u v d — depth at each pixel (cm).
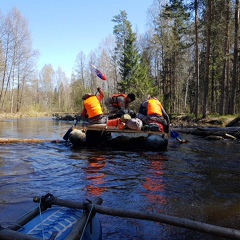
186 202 386
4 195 406
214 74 3372
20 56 4278
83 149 843
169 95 3388
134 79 3262
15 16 4122
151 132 855
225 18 2117
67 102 6950
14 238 187
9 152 772
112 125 909
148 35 4156
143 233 293
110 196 408
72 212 241
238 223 321
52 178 503
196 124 1931
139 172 553
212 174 539
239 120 1723
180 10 2266
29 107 5100
